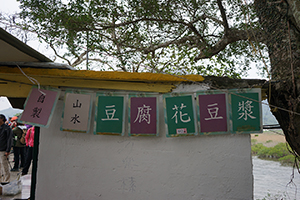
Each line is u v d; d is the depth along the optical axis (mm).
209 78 2975
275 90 2873
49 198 3117
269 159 12352
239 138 2928
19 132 6617
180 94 2922
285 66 2949
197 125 2896
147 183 2994
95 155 3111
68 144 3172
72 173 3123
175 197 2938
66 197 3096
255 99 2805
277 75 3021
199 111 2881
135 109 2975
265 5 3371
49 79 3088
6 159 5203
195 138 2982
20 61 2875
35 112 2941
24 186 4656
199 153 2963
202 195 2900
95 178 3082
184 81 3004
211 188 2896
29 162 5797
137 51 6133
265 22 3371
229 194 2861
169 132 2898
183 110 2900
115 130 2973
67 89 3152
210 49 5504
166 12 5559
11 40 2322
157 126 2938
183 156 2982
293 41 2967
